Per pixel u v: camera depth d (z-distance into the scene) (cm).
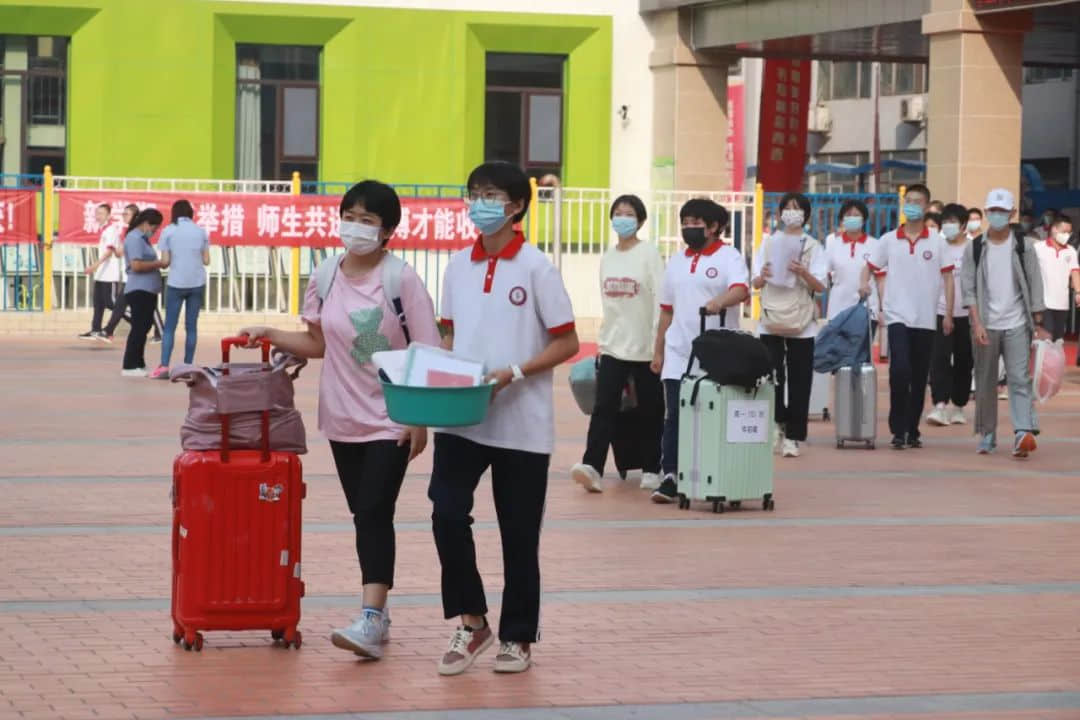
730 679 1071
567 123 4647
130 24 4384
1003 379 2978
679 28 4506
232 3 4422
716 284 1764
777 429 2231
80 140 4378
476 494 1791
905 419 2294
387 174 4544
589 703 1012
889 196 4203
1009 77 3538
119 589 1296
